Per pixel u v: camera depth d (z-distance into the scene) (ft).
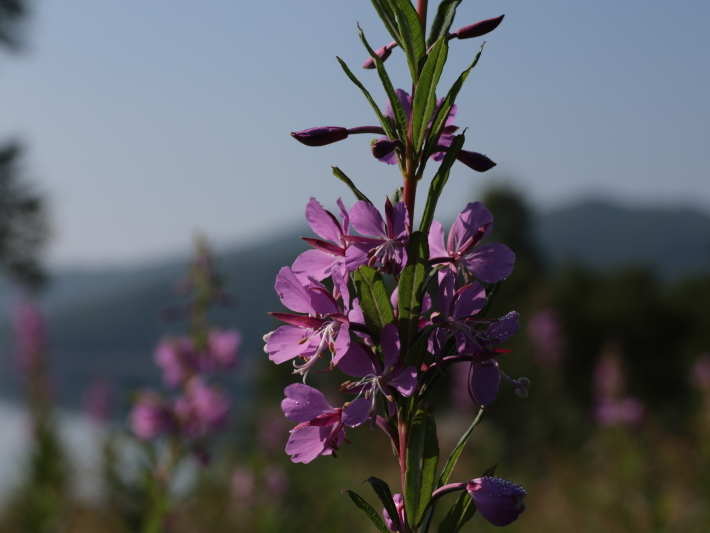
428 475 0.97
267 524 3.42
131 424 2.52
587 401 9.16
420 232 0.95
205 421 2.54
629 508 3.59
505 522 0.96
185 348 2.59
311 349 0.99
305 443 0.99
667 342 10.36
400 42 1.04
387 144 1.02
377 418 1.02
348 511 3.62
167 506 2.42
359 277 0.96
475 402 0.99
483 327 1.00
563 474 4.70
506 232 14.99
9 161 8.09
